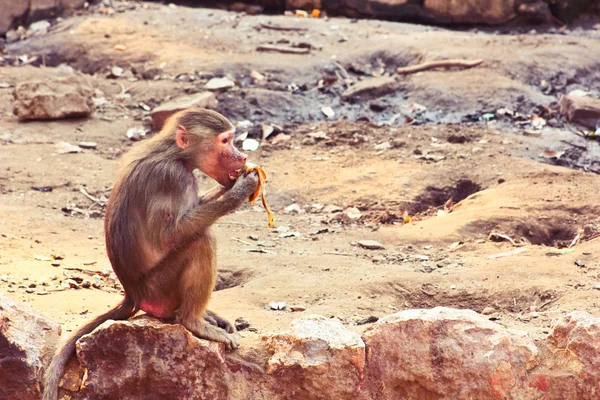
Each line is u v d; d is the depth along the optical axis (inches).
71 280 412.5
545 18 1044.5
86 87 758.5
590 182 586.6
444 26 1065.5
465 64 852.0
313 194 603.8
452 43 919.0
